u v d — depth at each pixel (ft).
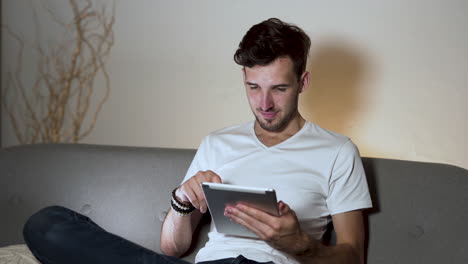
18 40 8.49
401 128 6.34
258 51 4.57
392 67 6.31
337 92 6.58
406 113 6.30
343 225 4.54
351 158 4.68
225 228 4.29
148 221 5.52
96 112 8.12
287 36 4.65
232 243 4.47
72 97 8.24
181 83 7.51
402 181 4.89
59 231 4.33
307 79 4.98
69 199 5.71
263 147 4.93
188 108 7.50
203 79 7.36
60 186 5.76
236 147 5.05
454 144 6.13
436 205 4.68
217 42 7.22
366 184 4.68
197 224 5.27
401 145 6.36
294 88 4.75
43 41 8.34
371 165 5.08
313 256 4.07
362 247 4.51
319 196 4.67
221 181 4.60
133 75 7.81
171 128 7.65
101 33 7.96
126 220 5.57
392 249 4.70
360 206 4.57
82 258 4.16
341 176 4.65
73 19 8.11
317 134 4.91
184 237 4.96
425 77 6.18
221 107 7.29
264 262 4.03
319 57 6.63
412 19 6.18
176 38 7.48
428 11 6.11
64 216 4.50
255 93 4.75
